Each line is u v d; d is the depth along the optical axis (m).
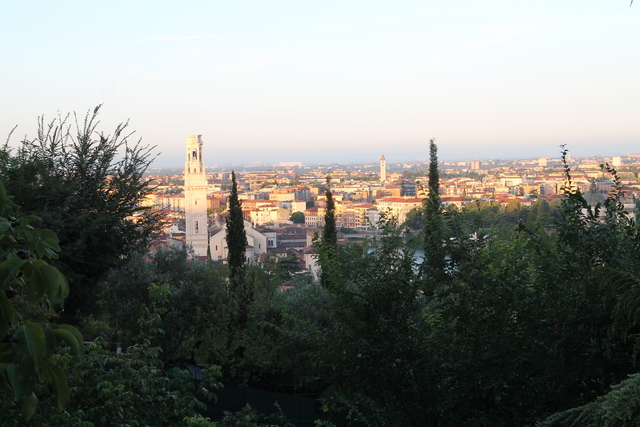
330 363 17.45
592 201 26.28
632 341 14.98
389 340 16.64
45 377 6.08
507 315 16.00
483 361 15.82
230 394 27.55
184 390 16.62
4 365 5.80
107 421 13.68
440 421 16.06
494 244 18.42
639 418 8.61
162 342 34.78
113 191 28.59
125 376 14.85
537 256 16.86
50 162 26.89
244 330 35.69
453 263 16.98
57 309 25.70
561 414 10.27
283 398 26.59
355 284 18.34
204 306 36.59
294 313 33.34
